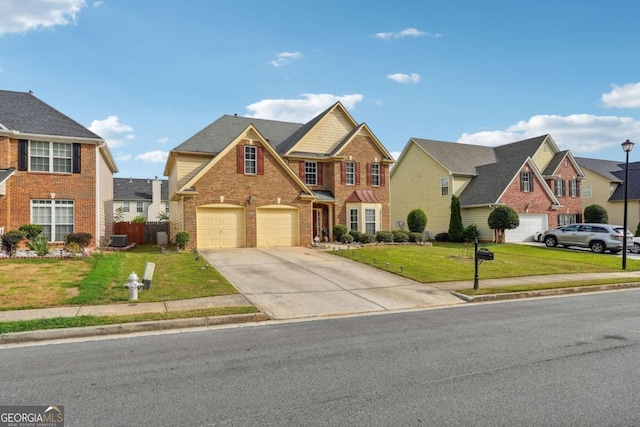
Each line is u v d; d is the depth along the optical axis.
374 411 4.23
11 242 16.11
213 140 25.28
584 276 15.65
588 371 5.48
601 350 6.46
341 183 26.55
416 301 10.97
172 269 14.16
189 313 8.60
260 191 21.70
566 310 9.93
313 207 26.56
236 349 6.54
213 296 10.56
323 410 4.26
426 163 35.25
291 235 22.34
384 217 27.88
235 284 12.29
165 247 22.97
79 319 7.91
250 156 21.67
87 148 20.19
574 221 35.53
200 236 20.55
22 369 5.57
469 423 3.98
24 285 11.13
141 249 21.89
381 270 15.27
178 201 22.94
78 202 19.88
